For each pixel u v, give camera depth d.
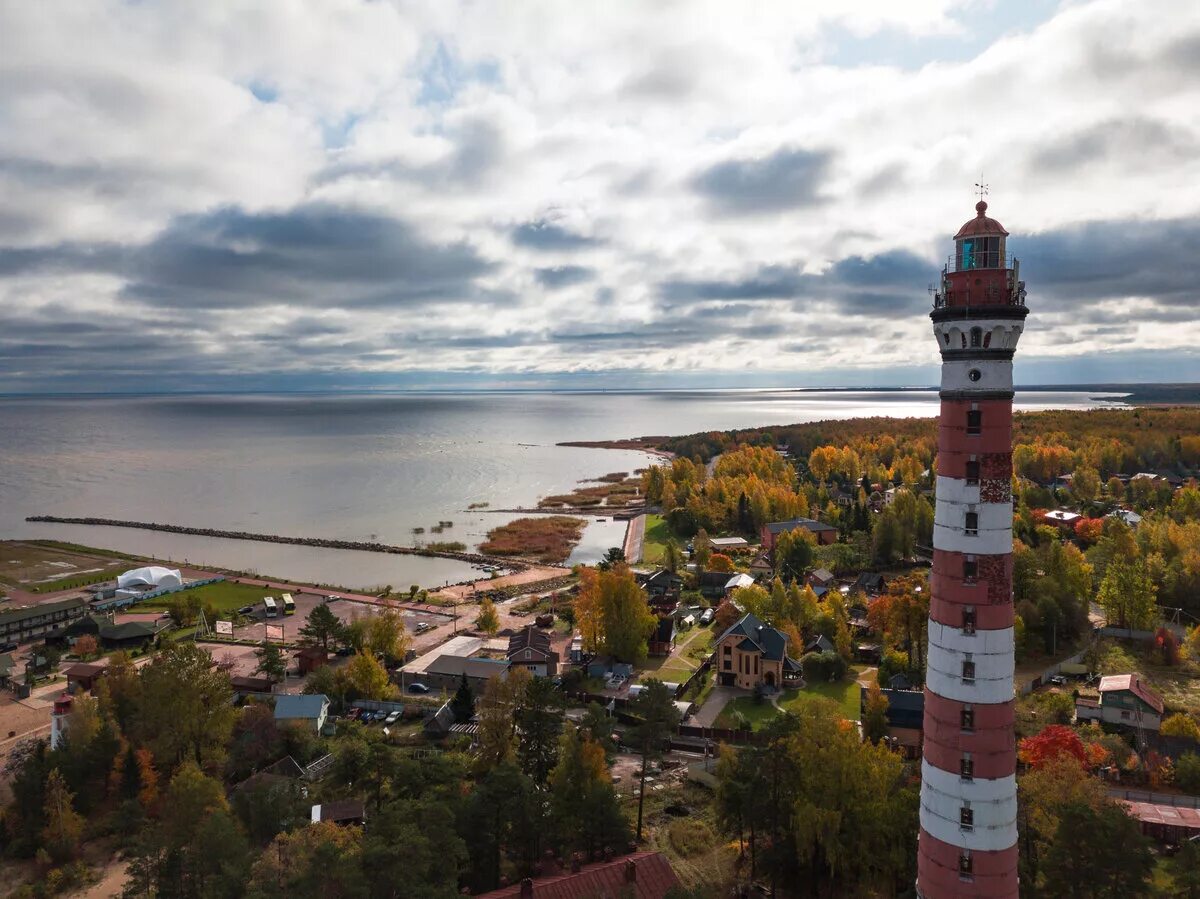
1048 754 81.00
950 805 49.09
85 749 91.56
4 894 74.88
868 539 195.12
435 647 141.12
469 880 65.44
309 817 76.75
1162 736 90.50
